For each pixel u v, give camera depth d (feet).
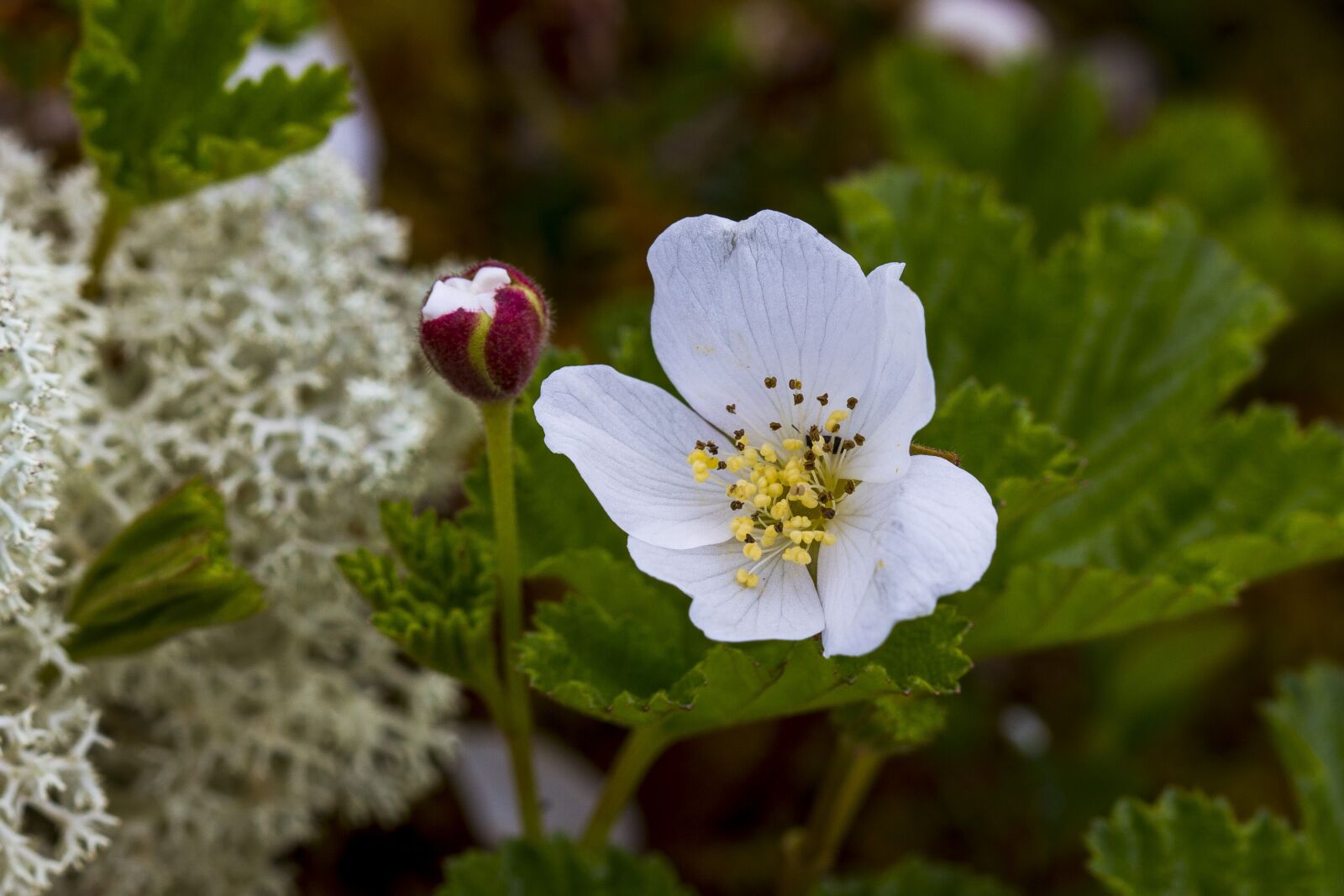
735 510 0.59
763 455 0.59
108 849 0.65
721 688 0.59
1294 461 0.67
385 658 0.68
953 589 0.55
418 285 0.68
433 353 0.58
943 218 0.69
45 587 0.60
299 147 0.64
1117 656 0.80
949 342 0.68
